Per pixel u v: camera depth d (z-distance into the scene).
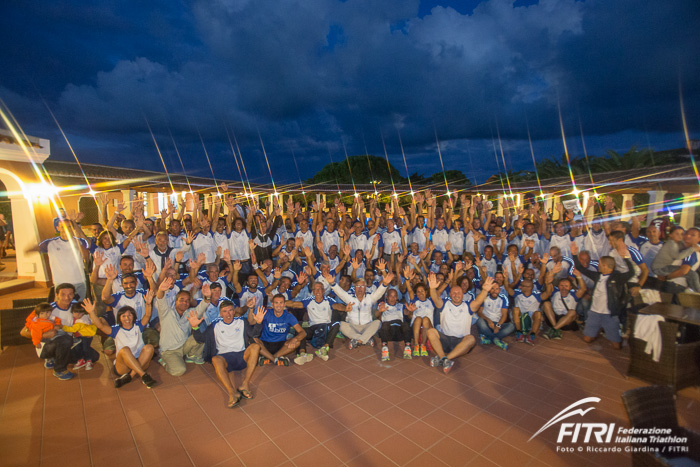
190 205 10.67
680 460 2.46
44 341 5.04
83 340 5.27
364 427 3.90
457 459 3.40
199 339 5.25
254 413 4.19
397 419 4.04
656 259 6.09
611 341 5.88
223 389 4.76
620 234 5.89
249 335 5.19
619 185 11.21
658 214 11.59
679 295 5.65
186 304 5.33
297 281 6.95
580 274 6.35
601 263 5.91
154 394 4.64
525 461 3.38
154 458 3.46
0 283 9.10
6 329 5.89
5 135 8.52
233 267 6.71
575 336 6.49
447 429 3.85
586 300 6.48
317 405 4.34
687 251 5.76
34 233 9.49
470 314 5.61
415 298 6.11
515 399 4.44
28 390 4.72
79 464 3.39
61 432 3.85
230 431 3.86
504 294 6.23
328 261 7.95
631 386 4.73
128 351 4.79
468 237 9.06
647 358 4.67
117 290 6.25
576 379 4.93
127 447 3.62
